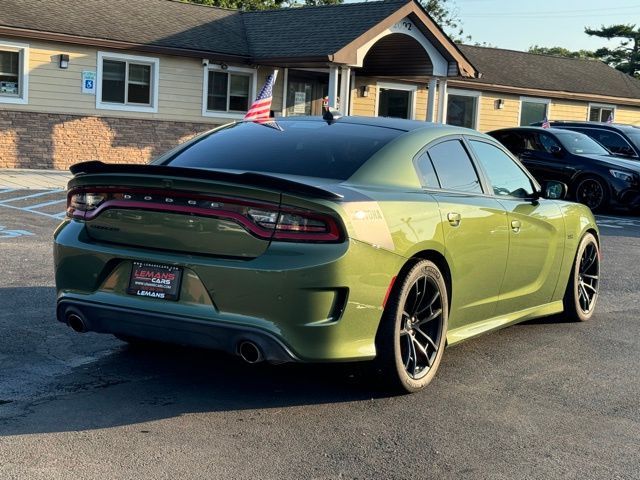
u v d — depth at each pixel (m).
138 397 4.46
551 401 4.76
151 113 19.91
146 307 4.22
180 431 3.99
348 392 4.70
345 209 4.08
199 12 22.64
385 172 4.69
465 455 3.88
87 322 4.46
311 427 4.14
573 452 3.99
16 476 3.39
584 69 32.00
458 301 5.07
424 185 4.89
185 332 4.16
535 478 3.66
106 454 3.67
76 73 18.62
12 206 12.42
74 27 18.48
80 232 4.51
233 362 5.21
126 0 21.30
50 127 18.47
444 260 4.83
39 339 5.48
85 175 4.46
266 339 4.00
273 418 4.24
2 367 4.86
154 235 4.27
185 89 20.34
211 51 20.16
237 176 4.01
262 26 22.44
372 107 24.48
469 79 24.11
